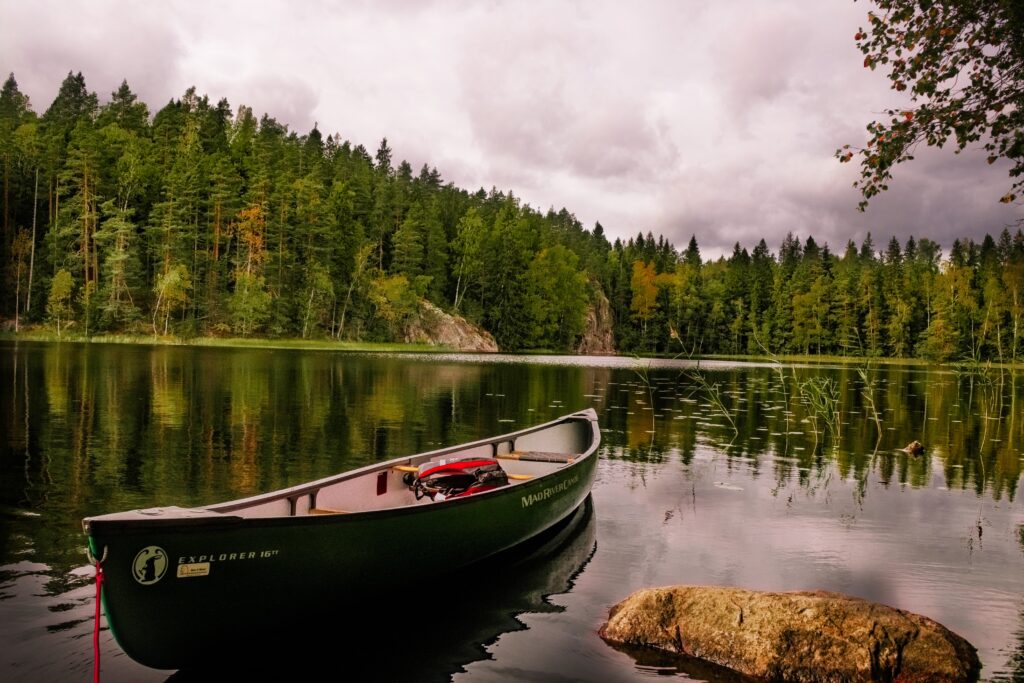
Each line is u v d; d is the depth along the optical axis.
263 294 72.38
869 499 11.92
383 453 14.88
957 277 82.06
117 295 68.31
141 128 105.88
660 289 107.50
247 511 6.35
